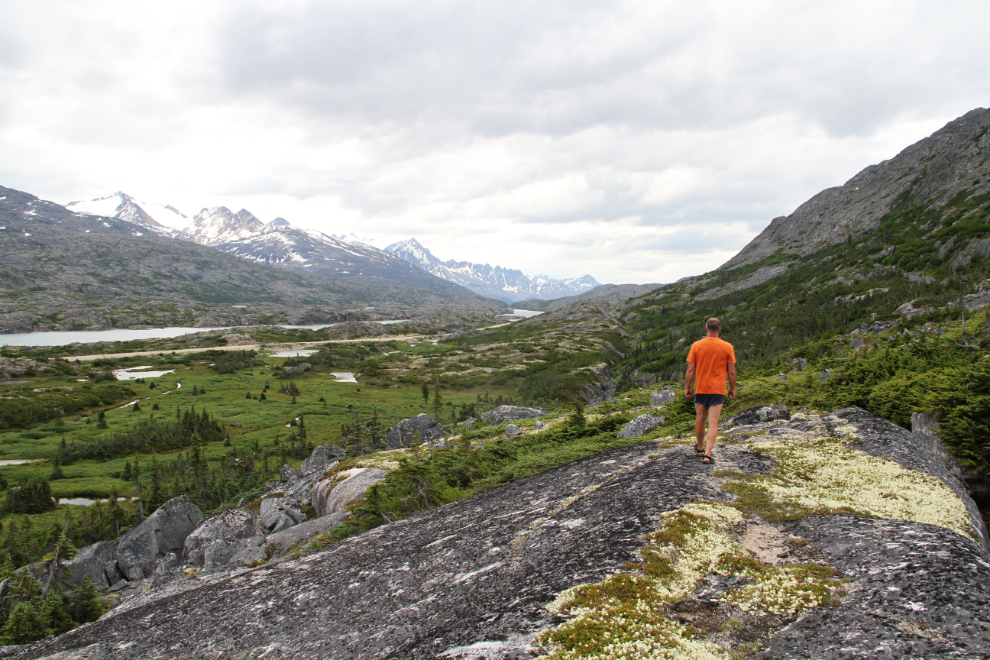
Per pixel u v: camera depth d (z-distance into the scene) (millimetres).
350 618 8305
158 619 11312
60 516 87438
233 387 197500
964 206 199125
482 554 9289
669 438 15234
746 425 14719
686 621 5457
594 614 5617
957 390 11914
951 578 5203
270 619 9234
